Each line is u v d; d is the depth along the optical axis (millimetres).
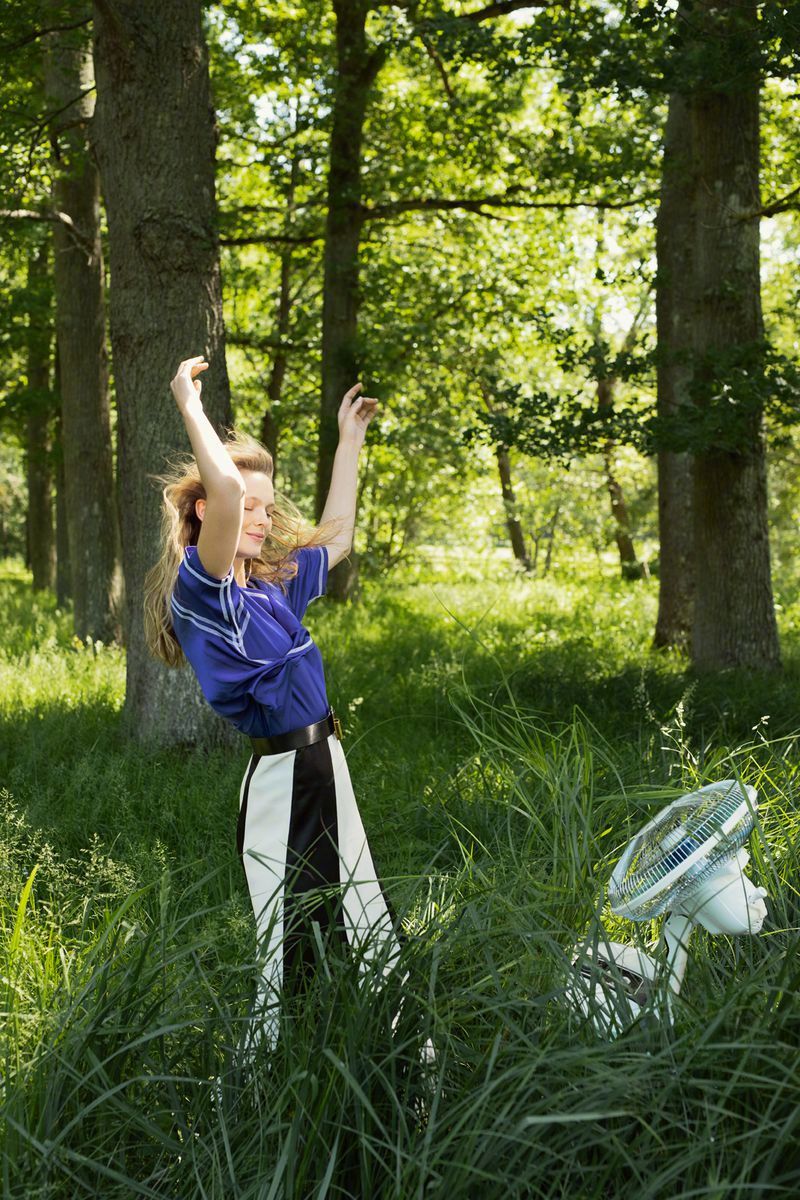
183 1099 2596
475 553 38281
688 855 2600
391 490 28812
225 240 15914
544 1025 2547
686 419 8508
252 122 15617
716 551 9297
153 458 6695
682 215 11695
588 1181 2221
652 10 6926
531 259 17203
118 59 6516
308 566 3205
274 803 2852
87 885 3701
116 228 6660
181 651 3055
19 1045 2682
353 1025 2469
